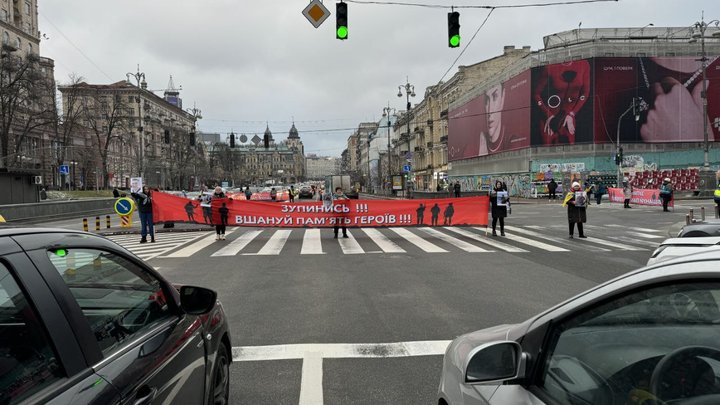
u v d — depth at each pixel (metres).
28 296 1.83
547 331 1.99
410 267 10.96
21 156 52.44
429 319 6.70
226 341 3.82
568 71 43.81
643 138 43.38
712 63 43.66
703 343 1.50
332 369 4.94
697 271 1.49
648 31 48.16
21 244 1.96
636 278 1.71
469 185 61.44
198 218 16.92
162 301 2.93
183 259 12.45
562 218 24.56
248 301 7.88
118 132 79.19
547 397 1.82
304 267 11.09
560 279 9.44
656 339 1.62
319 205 17.31
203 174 102.50
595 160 43.03
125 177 82.56
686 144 43.94
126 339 2.33
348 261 11.89
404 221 17.67
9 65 45.16
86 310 2.22
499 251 13.45
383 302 7.69
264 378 4.73
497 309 7.20
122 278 2.60
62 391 1.71
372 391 4.41
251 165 185.50
